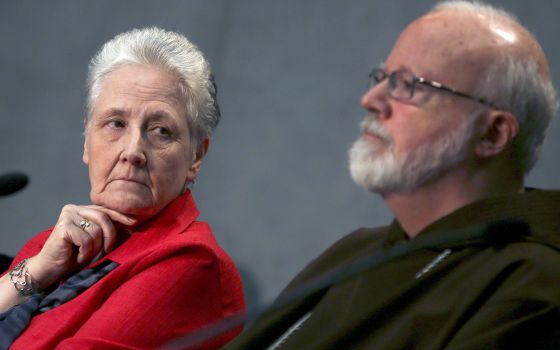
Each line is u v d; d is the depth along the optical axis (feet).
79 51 41.68
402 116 15.98
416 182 15.94
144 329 18.86
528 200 15.66
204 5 38.91
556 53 31.63
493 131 15.98
